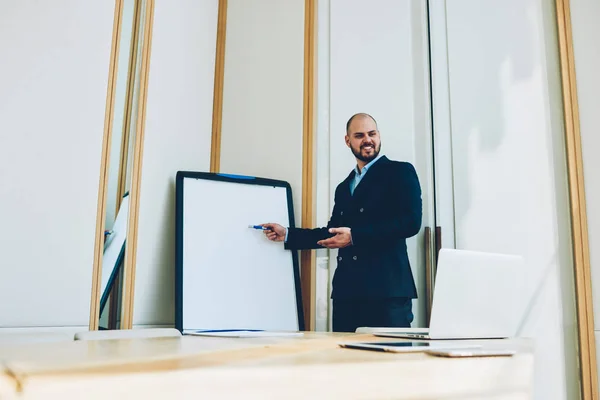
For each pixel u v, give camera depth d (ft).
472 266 5.31
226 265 9.59
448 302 5.13
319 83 10.69
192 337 5.16
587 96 9.23
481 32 10.28
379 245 9.39
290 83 10.79
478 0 10.39
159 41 9.70
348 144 10.25
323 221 10.27
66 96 7.64
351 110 10.53
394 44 10.66
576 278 8.84
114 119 8.47
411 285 9.27
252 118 11.03
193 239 9.46
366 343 3.59
